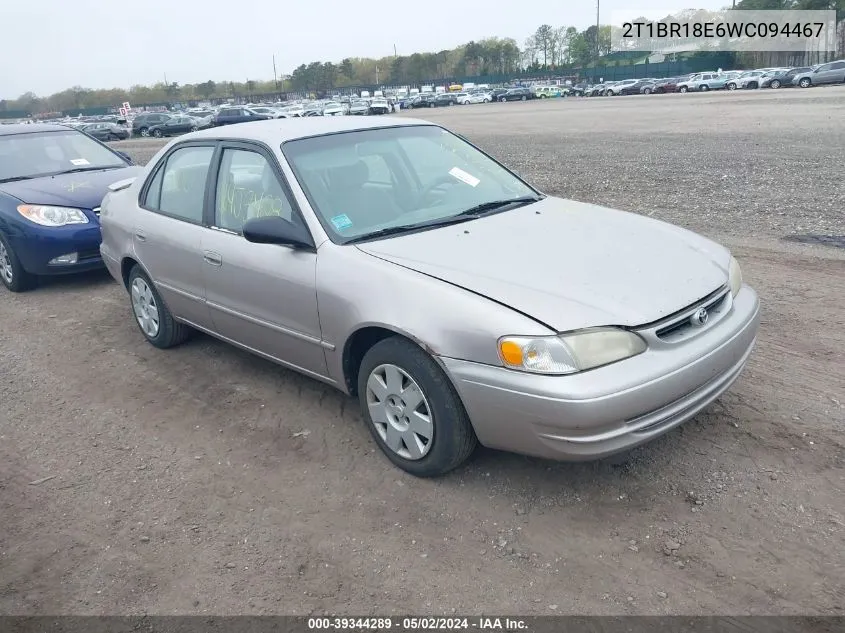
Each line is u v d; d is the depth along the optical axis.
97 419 4.37
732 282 3.55
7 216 7.01
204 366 5.04
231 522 3.27
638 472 3.39
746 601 2.60
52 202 7.05
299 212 3.80
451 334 3.04
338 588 2.82
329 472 3.61
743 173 12.02
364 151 4.25
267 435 4.02
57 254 7.00
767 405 3.91
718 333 3.23
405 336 3.24
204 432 4.11
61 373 5.12
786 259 6.62
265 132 4.29
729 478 3.30
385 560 2.95
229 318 4.37
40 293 7.30
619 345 2.91
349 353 3.65
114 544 3.17
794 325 5.02
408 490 3.40
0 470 3.85
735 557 2.82
